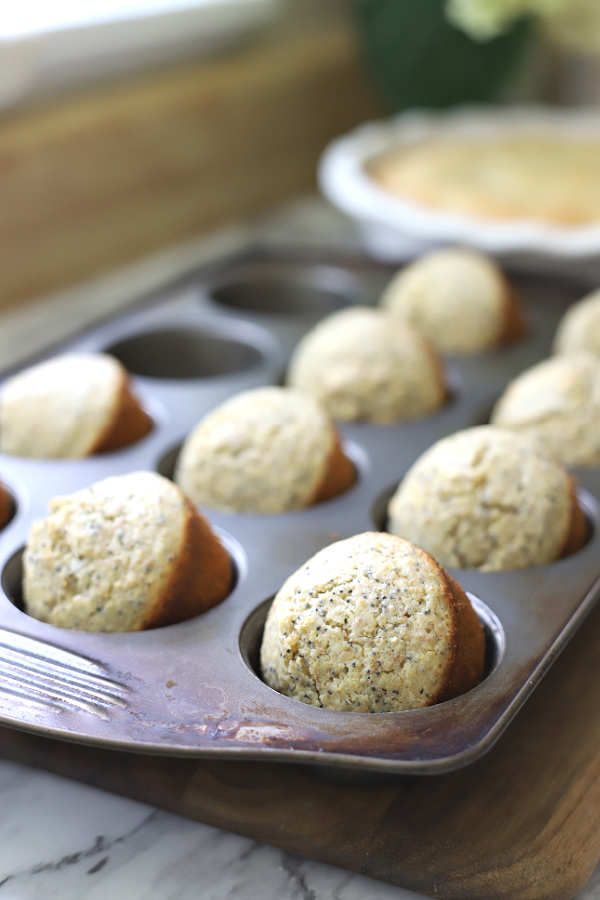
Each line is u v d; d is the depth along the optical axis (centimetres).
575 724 51
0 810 50
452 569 54
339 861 48
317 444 58
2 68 78
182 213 93
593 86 113
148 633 51
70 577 51
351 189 82
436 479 55
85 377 62
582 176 85
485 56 98
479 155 89
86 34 82
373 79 106
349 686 48
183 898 47
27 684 49
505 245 77
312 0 104
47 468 60
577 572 54
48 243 83
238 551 55
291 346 70
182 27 89
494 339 71
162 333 71
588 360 64
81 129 83
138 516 52
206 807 49
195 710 48
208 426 60
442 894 47
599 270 78
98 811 50
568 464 61
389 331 66
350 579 49
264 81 96
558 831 48
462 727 47
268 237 92
